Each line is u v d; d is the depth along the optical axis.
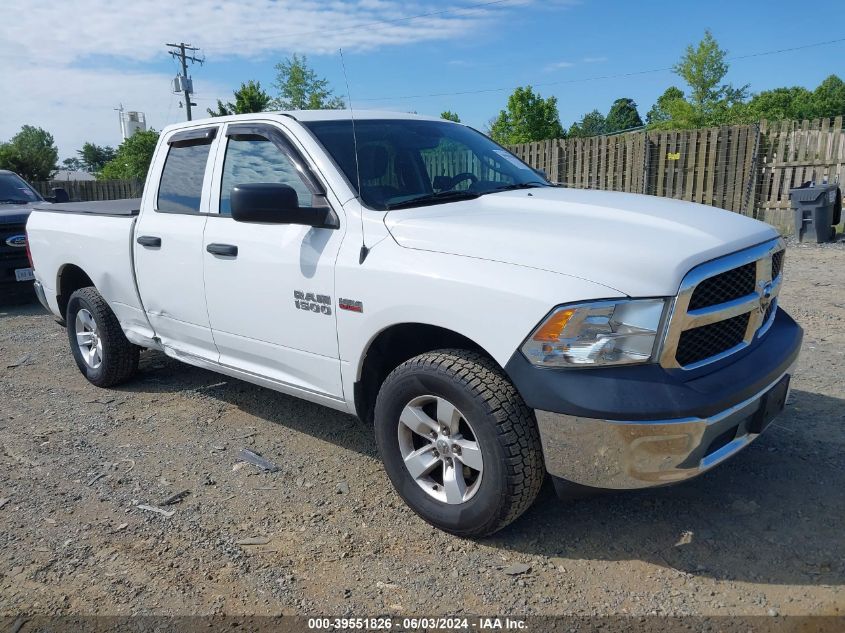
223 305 4.12
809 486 3.50
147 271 4.65
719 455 2.87
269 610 2.77
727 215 3.37
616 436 2.64
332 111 4.18
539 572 2.94
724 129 11.71
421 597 2.81
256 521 3.44
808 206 10.59
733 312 2.90
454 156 4.20
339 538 3.26
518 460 2.87
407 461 3.32
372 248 3.30
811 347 5.58
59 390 5.58
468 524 3.08
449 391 3.00
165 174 4.65
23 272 8.95
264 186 3.32
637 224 3.10
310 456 4.17
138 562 3.12
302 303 3.62
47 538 3.34
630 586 2.82
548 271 2.78
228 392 5.36
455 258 3.02
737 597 2.72
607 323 2.65
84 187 24.78
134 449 4.36
